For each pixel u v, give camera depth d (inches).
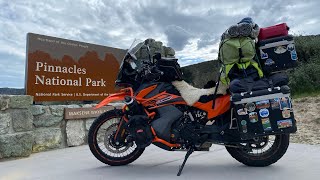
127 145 136.7
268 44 124.3
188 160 150.2
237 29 122.3
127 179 118.8
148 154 165.0
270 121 117.0
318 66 364.8
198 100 128.5
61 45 201.0
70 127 197.3
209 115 127.7
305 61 400.8
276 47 124.1
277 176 118.4
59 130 190.5
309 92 351.9
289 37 123.4
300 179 114.0
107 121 146.0
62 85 200.7
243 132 118.5
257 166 133.6
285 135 129.6
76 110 199.0
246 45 121.5
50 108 187.5
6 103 158.4
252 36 124.8
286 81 119.5
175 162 146.7
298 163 137.6
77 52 210.8
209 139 127.5
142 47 154.3
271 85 118.7
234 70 124.3
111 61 233.8
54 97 195.8
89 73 217.8
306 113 279.1
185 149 129.0
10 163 148.5
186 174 124.7
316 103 301.7
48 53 193.6
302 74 363.9
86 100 215.2
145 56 157.3
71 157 162.2
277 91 117.1
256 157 132.5
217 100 128.4
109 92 231.0
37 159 157.6
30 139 165.6
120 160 141.2
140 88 131.3
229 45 123.0
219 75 128.3
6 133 158.1
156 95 129.3
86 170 133.8
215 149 175.2
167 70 131.0
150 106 129.2
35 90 186.1
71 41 207.2
